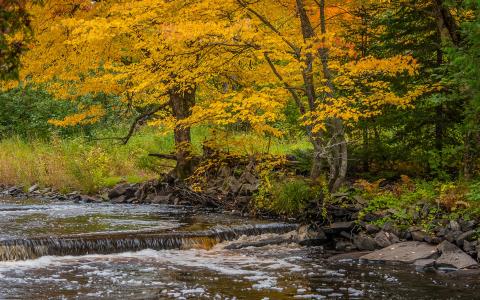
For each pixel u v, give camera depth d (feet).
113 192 56.29
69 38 46.50
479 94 31.45
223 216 44.45
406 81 44.21
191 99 54.39
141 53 51.03
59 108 90.12
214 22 36.22
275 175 47.57
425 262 29.99
